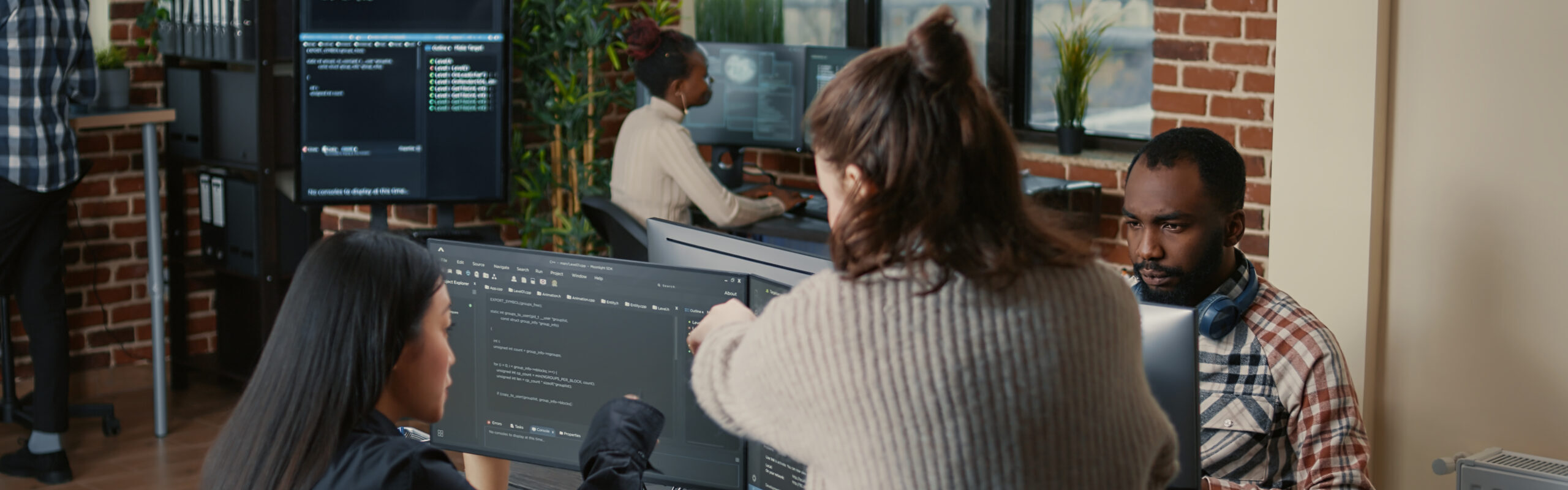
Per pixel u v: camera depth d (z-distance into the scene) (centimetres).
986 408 109
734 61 425
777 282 157
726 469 168
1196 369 155
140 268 473
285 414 132
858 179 115
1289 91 263
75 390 455
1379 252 260
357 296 134
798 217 388
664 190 373
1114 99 411
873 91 113
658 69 373
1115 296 118
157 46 441
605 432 155
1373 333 262
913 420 110
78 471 380
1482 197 245
